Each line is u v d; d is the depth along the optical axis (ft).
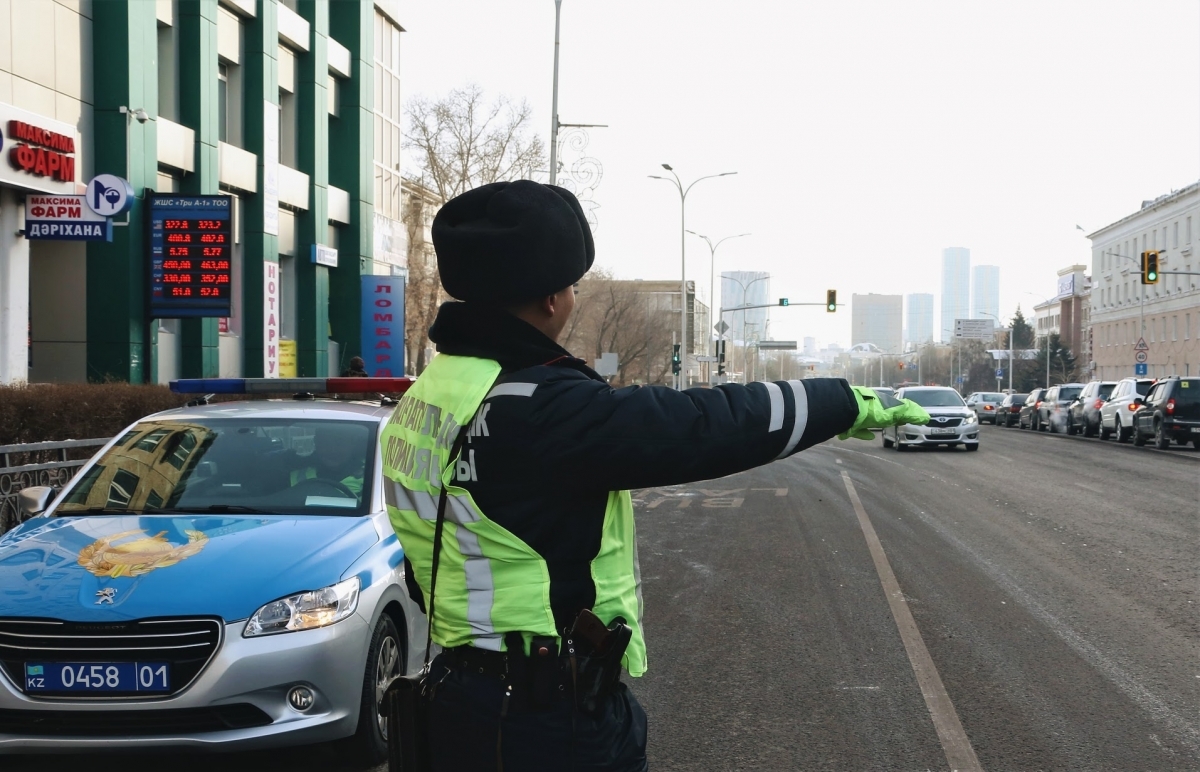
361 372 65.62
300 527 16.97
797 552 35.76
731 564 33.47
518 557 6.39
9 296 60.49
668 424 6.18
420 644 18.56
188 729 14.43
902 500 51.93
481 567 6.47
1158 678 20.52
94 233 61.82
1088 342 352.69
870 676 20.71
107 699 14.35
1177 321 249.34
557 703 6.37
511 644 6.40
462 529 6.50
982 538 38.96
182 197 74.69
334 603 15.37
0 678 14.42
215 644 14.53
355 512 18.07
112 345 75.31
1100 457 84.58
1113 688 19.85
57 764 16.20
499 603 6.39
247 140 99.40
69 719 14.33
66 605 14.58
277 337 100.94
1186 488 58.29
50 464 34.50
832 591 29.04
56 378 75.36
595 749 6.41
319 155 113.91
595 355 216.54
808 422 6.39
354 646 15.43
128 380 75.10
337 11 123.65
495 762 6.40
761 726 17.79
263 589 15.05
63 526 17.17
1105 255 305.73
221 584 15.03
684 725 17.88
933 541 38.22
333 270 123.75
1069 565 33.19
